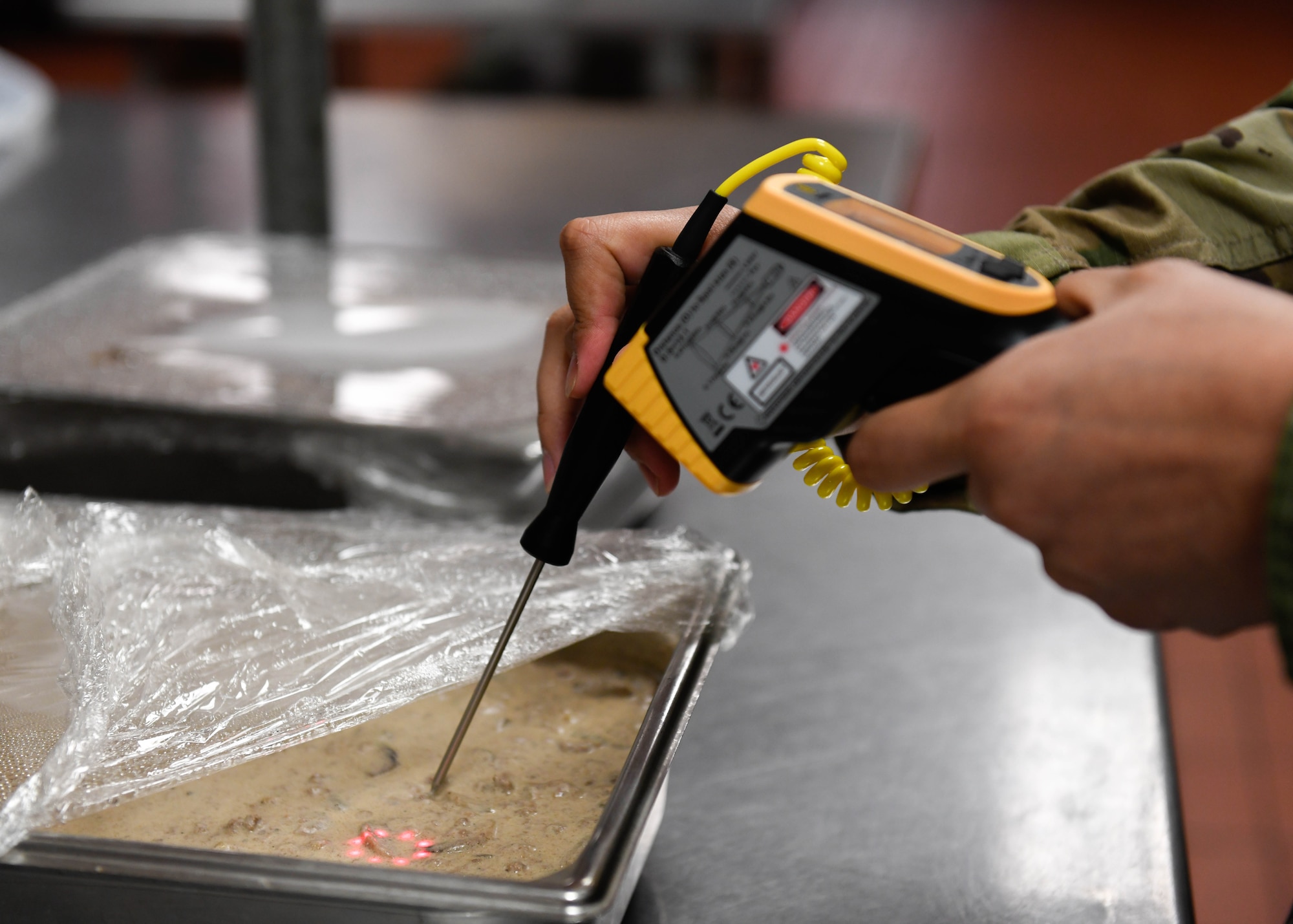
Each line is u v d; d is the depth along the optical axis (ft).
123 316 3.53
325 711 1.86
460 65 11.07
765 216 1.53
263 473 2.86
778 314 1.52
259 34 3.88
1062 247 2.09
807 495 3.29
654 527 3.07
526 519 2.78
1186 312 1.26
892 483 1.48
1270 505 1.14
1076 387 1.27
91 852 1.48
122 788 1.66
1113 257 2.12
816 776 2.23
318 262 3.99
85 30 10.59
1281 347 1.19
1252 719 7.38
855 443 1.49
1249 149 2.18
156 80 11.18
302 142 4.04
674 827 2.10
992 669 2.56
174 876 1.46
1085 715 2.41
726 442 1.57
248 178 5.47
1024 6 22.68
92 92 6.75
